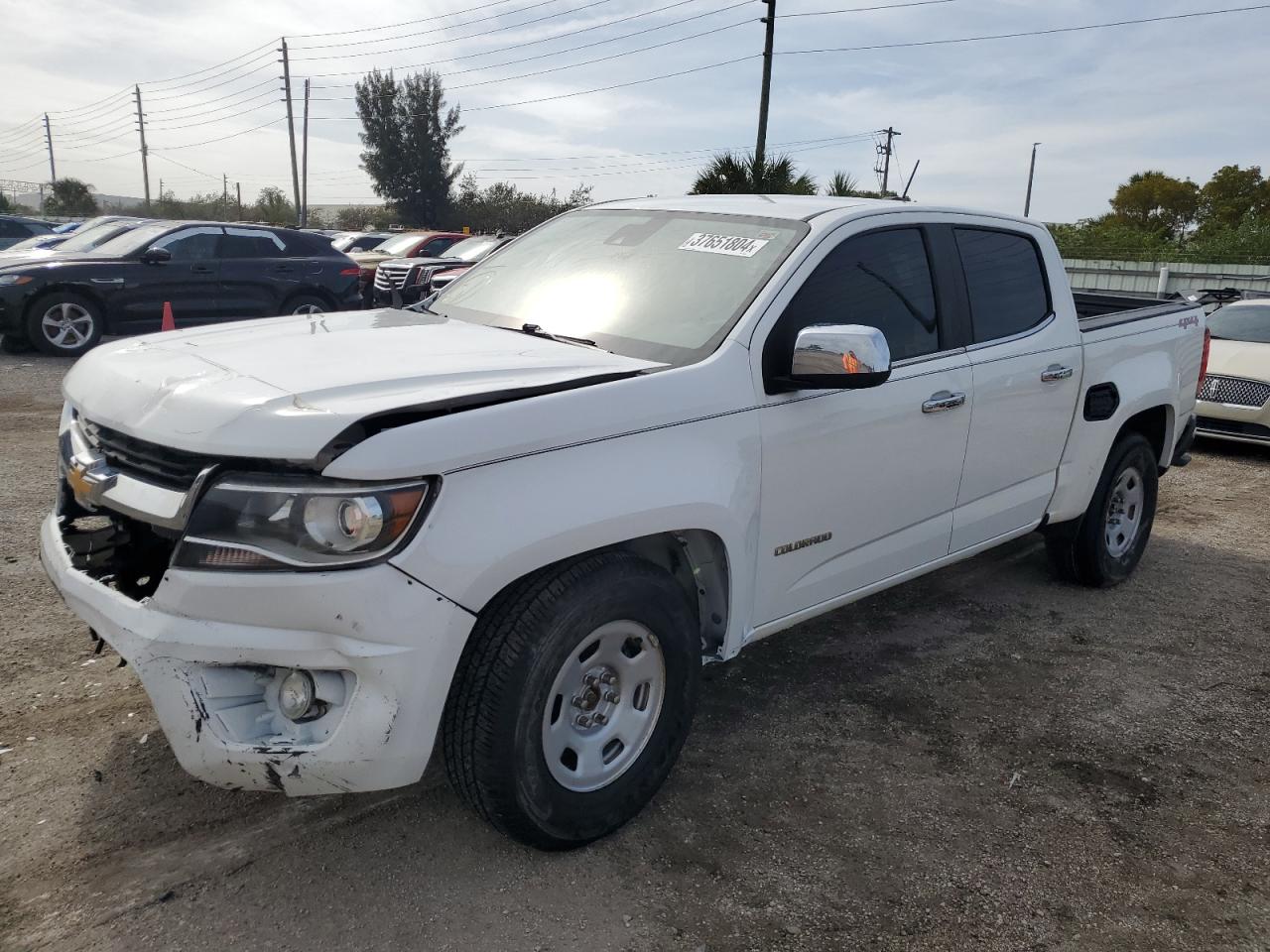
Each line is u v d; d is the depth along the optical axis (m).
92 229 14.14
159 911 2.58
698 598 3.28
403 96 56.56
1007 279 4.32
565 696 2.75
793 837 3.03
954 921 2.69
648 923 2.62
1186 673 4.34
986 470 4.19
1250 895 2.85
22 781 3.10
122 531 2.77
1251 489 7.78
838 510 3.51
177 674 2.40
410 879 2.75
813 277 3.42
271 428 2.34
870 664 4.29
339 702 2.43
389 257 19.25
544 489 2.57
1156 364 5.18
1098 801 3.31
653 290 3.49
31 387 9.88
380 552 2.33
